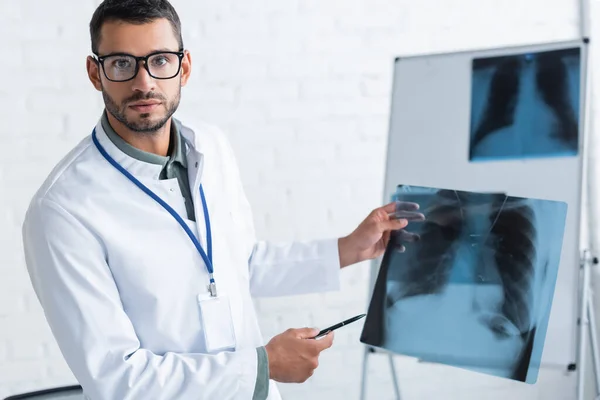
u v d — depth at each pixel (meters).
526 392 2.83
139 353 1.46
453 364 1.87
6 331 2.46
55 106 2.43
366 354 2.07
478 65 2.03
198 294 1.55
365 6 2.63
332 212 2.68
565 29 2.74
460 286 1.89
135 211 1.53
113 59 1.42
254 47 2.56
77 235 1.46
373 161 2.69
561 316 1.84
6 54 2.37
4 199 2.42
